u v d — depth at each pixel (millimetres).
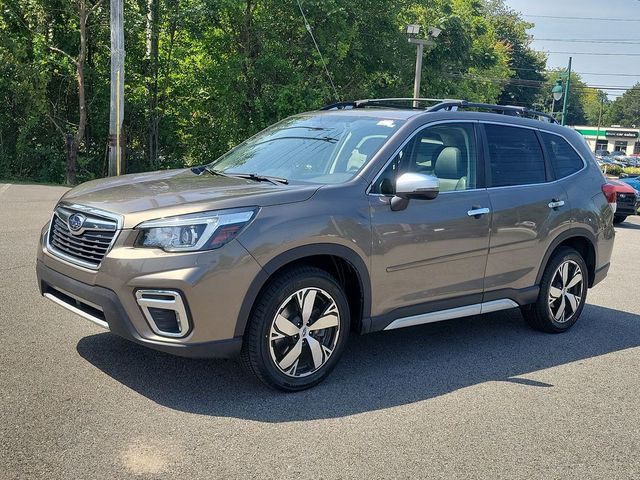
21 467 3162
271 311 4070
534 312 5957
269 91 25312
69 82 23156
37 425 3602
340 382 4551
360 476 3291
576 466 3547
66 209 4410
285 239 4031
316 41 25719
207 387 4281
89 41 22953
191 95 25594
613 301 7625
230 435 3641
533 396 4516
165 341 3820
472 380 4758
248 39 25359
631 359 5457
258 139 5684
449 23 29234
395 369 4887
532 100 75125
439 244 4852
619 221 18438
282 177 4844
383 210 4543
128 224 3912
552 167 5941
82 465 3221
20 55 21719
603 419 4188
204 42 25344
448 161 5094
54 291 4480
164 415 3838
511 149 5621
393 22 26922
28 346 4785
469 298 5191
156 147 25406
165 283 3750
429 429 3885
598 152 91312
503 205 5309
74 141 21688
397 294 4691
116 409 3871
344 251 4312
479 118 5457
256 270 3934
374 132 4965
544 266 5773
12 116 22531
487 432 3896
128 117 24484
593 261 6309
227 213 3920
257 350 4059
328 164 4828
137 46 23641
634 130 105250
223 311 3859
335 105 6051
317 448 3557
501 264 5363
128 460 3295
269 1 24828
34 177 22641
